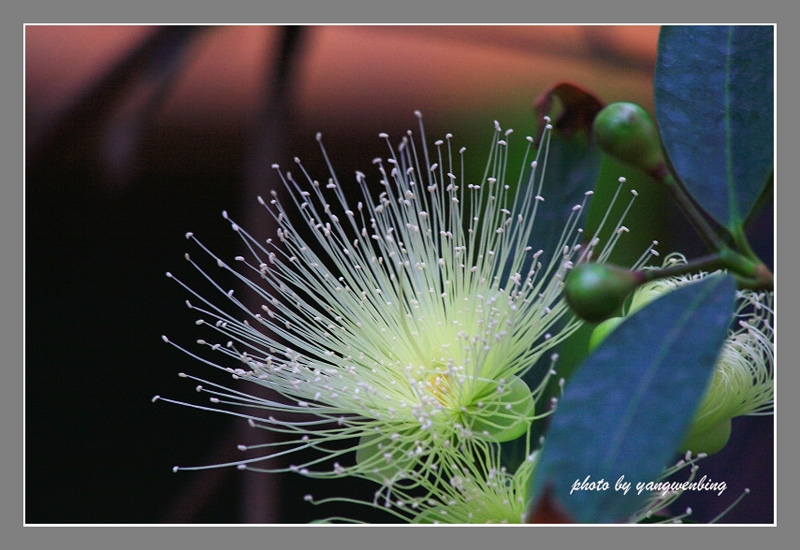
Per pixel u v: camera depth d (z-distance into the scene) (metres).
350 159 0.58
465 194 0.57
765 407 0.52
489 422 0.52
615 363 0.46
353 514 0.56
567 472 0.45
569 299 0.46
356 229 0.54
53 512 0.58
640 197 0.56
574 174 0.53
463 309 0.54
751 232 0.54
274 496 0.56
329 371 0.54
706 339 0.46
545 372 0.53
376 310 0.55
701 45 0.49
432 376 0.54
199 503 0.56
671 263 0.53
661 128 0.48
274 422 0.52
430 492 0.51
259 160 0.58
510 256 0.54
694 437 0.52
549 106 0.53
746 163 0.48
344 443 0.56
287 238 0.56
